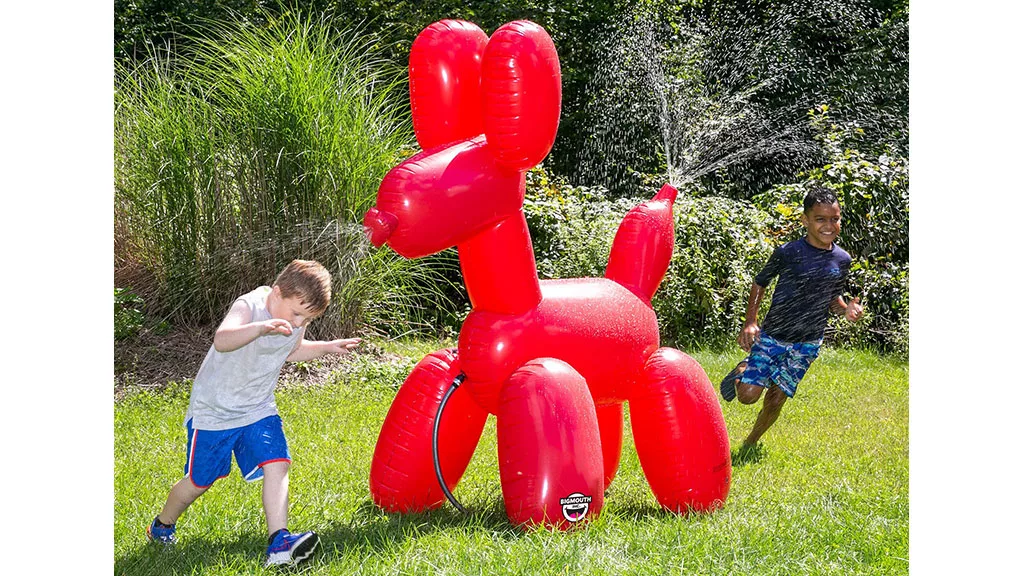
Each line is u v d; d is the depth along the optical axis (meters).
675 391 3.88
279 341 3.38
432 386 3.91
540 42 3.41
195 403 3.40
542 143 3.44
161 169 6.74
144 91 7.34
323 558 3.32
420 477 3.88
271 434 3.38
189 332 6.81
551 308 3.77
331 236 6.93
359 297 7.08
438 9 10.47
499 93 3.37
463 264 3.74
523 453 3.55
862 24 9.60
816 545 3.57
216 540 3.55
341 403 5.88
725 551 3.42
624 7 10.36
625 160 10.16
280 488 3.33
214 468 3.38
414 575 3.17
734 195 9.62
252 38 7.49
